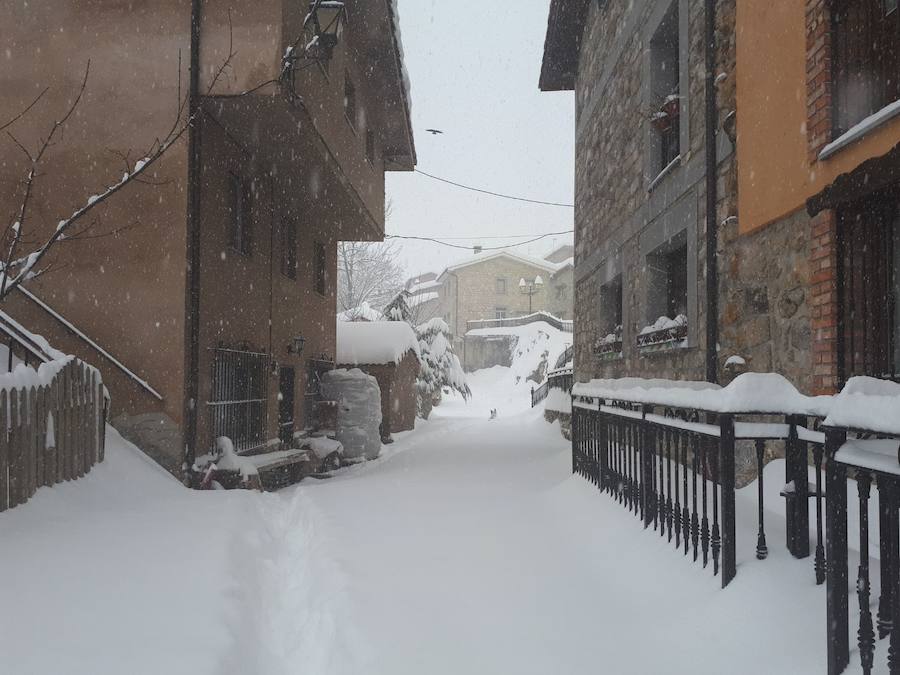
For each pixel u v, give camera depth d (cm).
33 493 541
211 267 847
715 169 654
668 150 843
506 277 5616
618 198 1017
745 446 554
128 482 675
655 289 870
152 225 784
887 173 381
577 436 726
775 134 529
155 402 773
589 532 497
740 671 253
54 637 295
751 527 398
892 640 206
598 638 308
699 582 339
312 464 1205
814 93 472
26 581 371
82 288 782
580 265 1321
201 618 323
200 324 808
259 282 1030
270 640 351
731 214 620
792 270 509
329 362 1511
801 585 287
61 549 439
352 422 1370
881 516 218
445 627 322
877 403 207
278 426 1127
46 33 800
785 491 324
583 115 1301
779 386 317
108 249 784
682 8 746
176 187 785
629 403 521
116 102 794
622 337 991
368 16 1167
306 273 1321
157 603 343
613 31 1052
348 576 396
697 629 294
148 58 794
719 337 645
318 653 320
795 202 498
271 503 756
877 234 445
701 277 684
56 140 793
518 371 4466
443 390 3869
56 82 796
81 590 360
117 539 473
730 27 626
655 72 852
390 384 1731
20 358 701
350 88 1224
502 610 346
